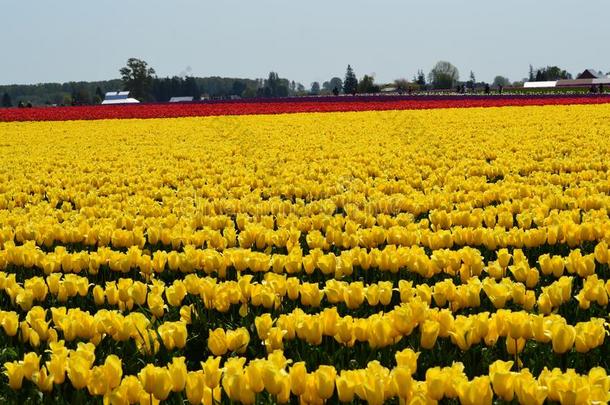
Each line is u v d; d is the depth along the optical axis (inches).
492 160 646.5
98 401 159.2
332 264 244.5
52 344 163.0
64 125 1259.2
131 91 5088.6
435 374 137.5
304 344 183.8
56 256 269.1
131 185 511.5
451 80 4869.6
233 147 807.1
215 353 172.6
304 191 471.5
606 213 352.2
